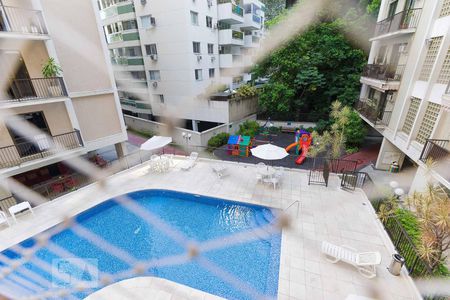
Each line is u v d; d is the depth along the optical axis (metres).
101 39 9.50
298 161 13.13
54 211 8.62
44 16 7.74
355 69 16.31
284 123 19.11
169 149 14.96
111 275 6.34
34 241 7.47
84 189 10.06
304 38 16.00
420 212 5.10
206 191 9.75
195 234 7.85
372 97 13.68
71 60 9.10
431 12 8.27
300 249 6.58
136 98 13.22
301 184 9.99
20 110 8.51
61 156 9.67
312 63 16.28
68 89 9.41
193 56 15.36
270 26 16.56
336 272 5.84
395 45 11.07
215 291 5.80
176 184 10.40
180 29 14.34
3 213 7.77
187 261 6.73
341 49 15.93
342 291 5.37
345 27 15.41
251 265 6.50
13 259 6.74
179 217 8.79
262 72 18.19
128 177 11.12
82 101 10.09
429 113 8.31
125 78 14.93
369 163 12.72
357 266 5.82
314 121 18.61
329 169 9.86
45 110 9.12
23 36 7.43
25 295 5.52
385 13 12.39
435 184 7.24
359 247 6.58
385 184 9.85
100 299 5.35
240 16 20.17
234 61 20.83
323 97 18.09
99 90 10.43
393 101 10.95
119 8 15.24
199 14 15.90
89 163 11.73
